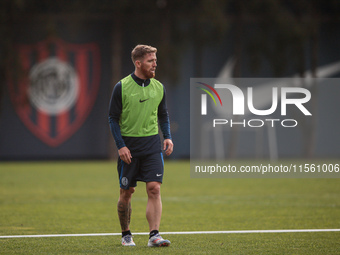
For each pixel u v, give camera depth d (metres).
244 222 28.77
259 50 97.62
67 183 54.31
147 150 21.08
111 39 95.56
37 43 94.19
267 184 54.69
